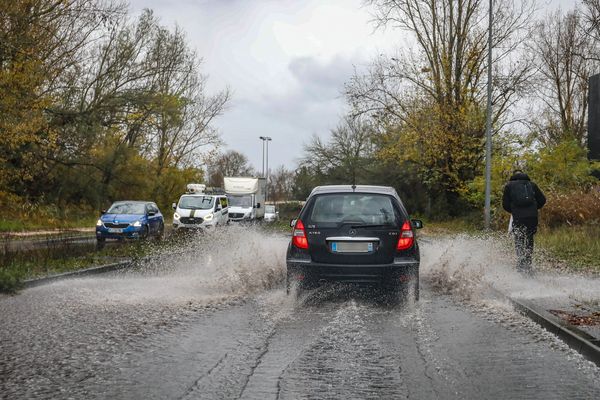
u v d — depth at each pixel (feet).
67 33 99.60
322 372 17.92
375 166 180.96
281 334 22.80
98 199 123.54
